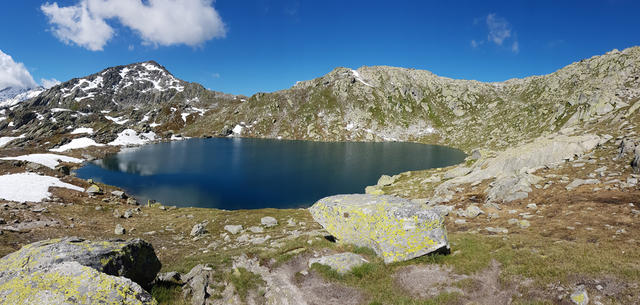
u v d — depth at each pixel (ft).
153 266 42.73
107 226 125.29
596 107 358.43
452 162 387.96
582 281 39.88
